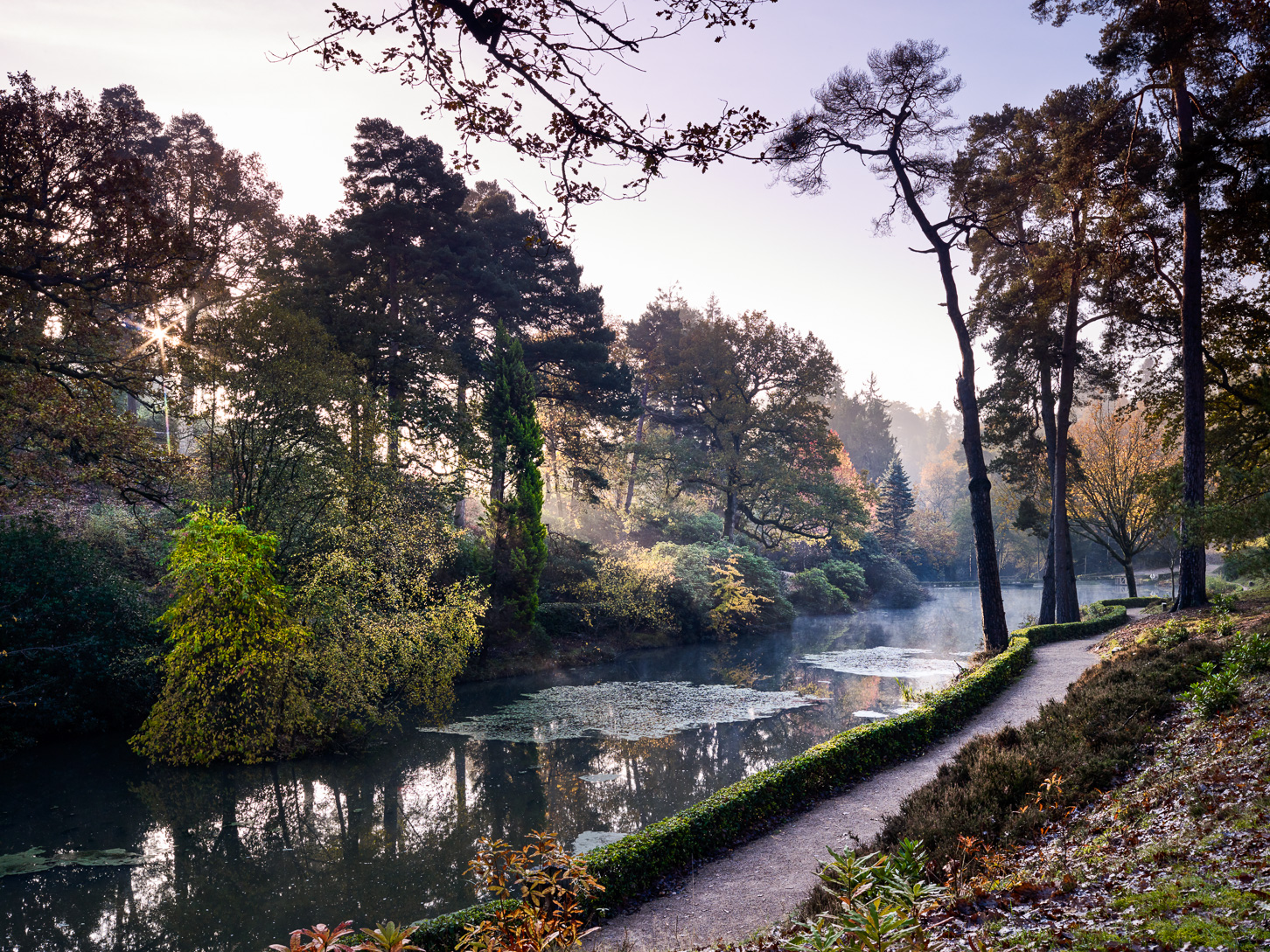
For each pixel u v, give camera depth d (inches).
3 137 626.8
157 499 771.4
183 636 687.7
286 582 810.2
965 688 674.8
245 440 852.0
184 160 1301.7
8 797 611.2
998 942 190.9
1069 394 1236.5
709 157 249.9
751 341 2129.7
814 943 159.0
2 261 637.3
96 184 682.8
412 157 1321.4
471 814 582.6
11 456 711.7
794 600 2373.3
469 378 1376.7
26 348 682.8
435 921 283.7
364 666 785.6
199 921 411.8
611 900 343.0
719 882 370.3
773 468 2046.0
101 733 780.0
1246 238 864.3
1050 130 1104.2
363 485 922.1
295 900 436.5
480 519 1322.6
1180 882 205.0
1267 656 467.8
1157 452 1560.0
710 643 1684.3
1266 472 703.7
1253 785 276.8
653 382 2421.3
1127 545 1608.0
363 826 557.9
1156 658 595.8
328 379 868.0
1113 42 748.6
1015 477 1461.6
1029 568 4178.2
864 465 4909.0
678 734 831.7
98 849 514.0
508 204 1636.3
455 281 1402.6
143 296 733.9
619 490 2266.2
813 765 499.5
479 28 235.6
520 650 1273.4
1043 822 335.9
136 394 775.1
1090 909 202.4
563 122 247.3
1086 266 1103.6
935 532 3949.3
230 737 706.2
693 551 1831.9
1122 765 382.0
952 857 310.7
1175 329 1081.4
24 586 735.7
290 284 1194.0
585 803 605.9
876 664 1354.6
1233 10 693.9
